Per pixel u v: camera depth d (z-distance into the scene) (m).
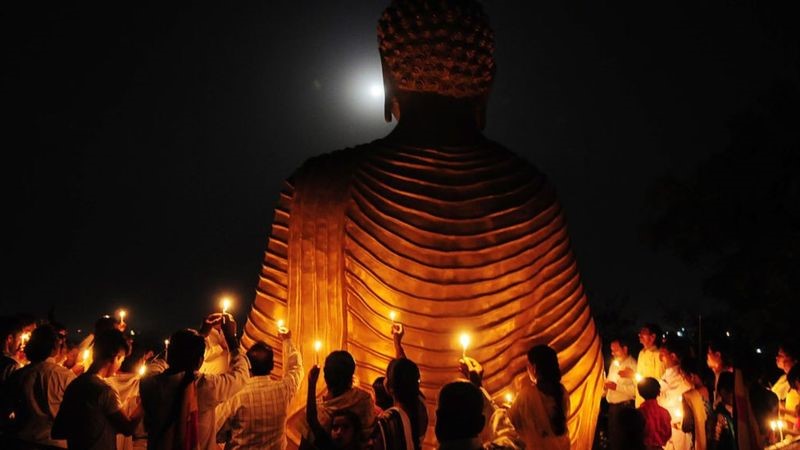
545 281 7.61
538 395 5.99
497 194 7.57
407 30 7.81
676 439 9.42
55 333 7.01
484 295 7.31
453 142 7.74
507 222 7.50
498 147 8.05
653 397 8.24
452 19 7.79
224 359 7.34
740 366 8.31
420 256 7.32
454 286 7.28
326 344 7.41
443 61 7.75
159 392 5.77
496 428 5.69
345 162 7.80
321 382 7.37
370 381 7.23
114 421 6.04
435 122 7.81
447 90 7.82
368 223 7.43
